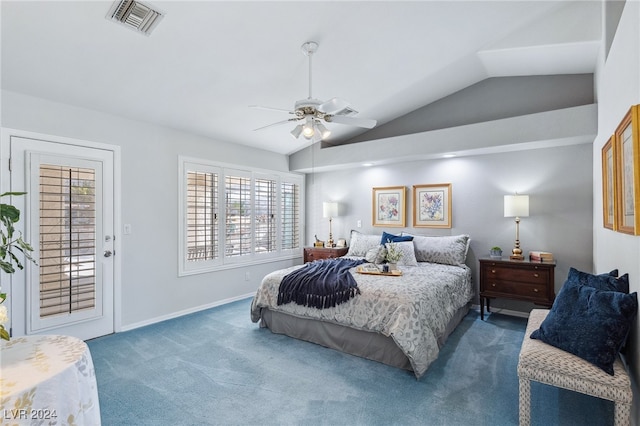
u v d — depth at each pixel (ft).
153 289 12.33
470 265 14.24
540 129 11.46
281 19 7.95
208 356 9.37
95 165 10.77
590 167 11.75
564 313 6.22
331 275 10.49
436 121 14.61
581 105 11.71
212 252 14.49
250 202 16.38
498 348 9.84
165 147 12.80
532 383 7.91
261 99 11.57
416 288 9.43
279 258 18.02
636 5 5.20
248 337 10.84
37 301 9.50
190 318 12.85
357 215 17.83
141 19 7.24
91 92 9.77
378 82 12.05
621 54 6.33
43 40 7.43
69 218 10.15
